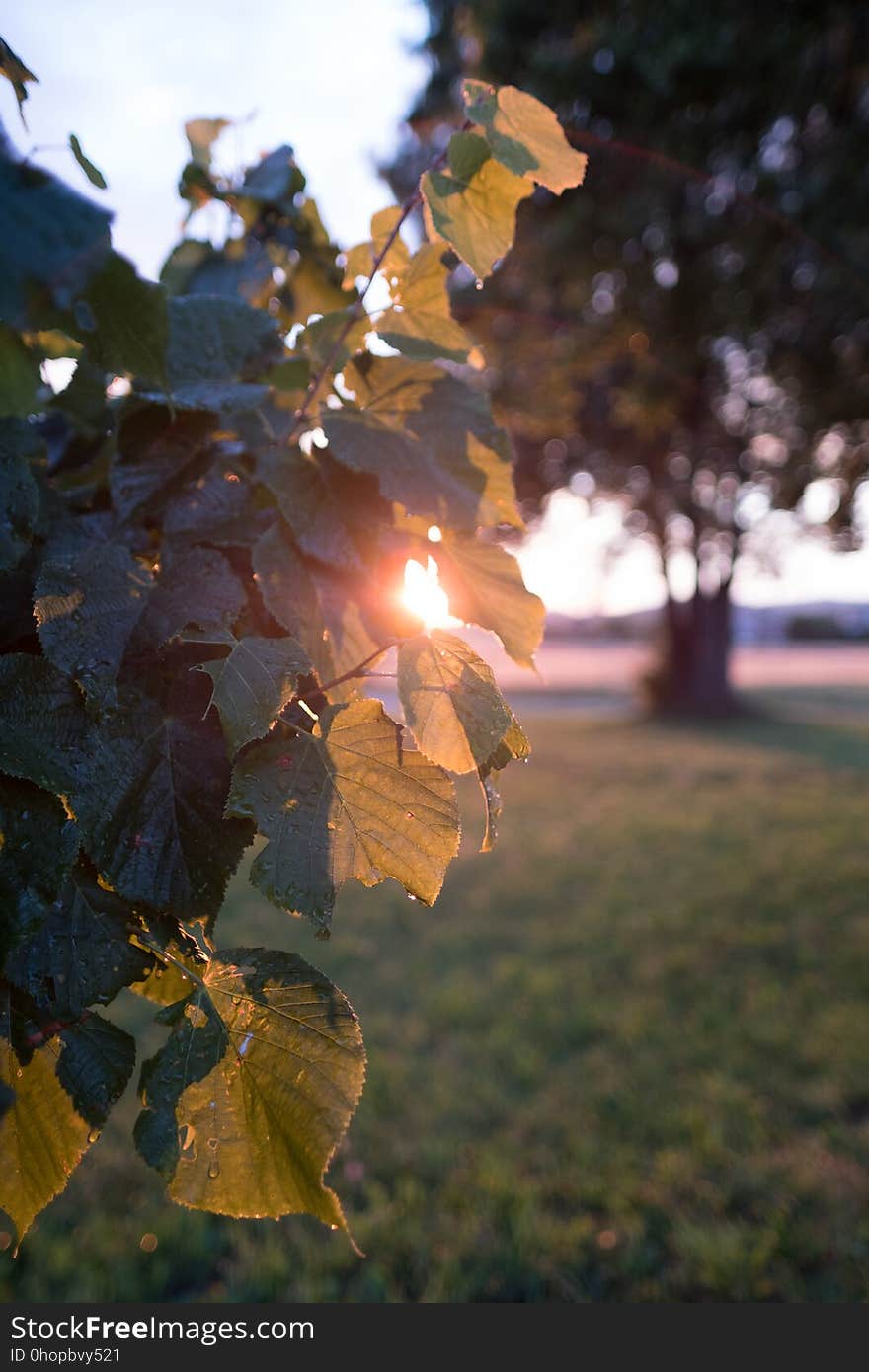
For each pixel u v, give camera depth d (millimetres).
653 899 6395
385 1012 4496
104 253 471
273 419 729
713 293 6496
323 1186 531
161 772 543
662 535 18031
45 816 519
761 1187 3039
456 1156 3266
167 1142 544
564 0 5809
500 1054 4008
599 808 9812
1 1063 543
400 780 566
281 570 627
